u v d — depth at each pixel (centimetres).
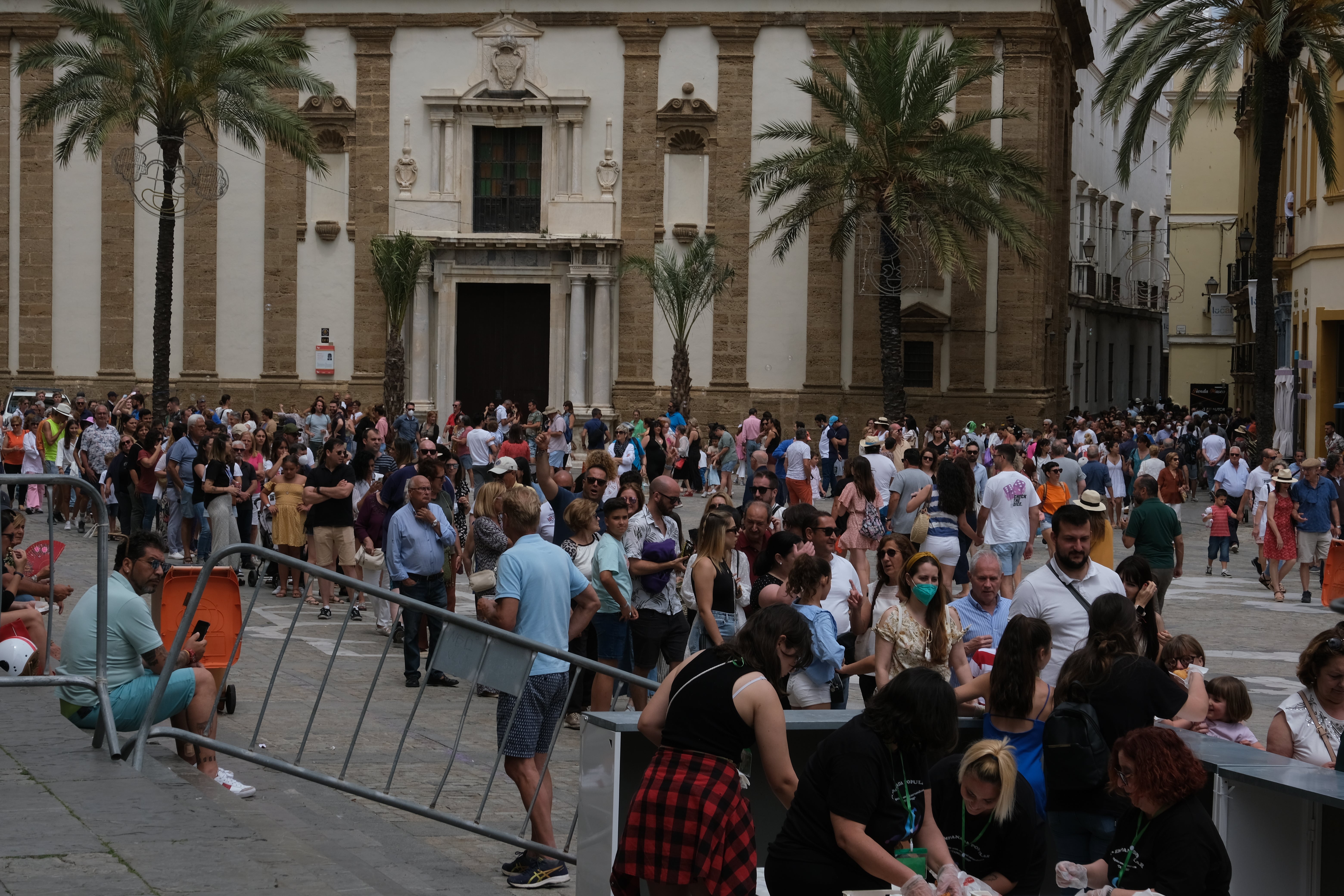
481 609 974
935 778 690
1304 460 2184
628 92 4378
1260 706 1431
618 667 1230
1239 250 5181
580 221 4403
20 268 4603
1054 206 4488
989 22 4200
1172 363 7469
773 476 1442
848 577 1092
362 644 1592
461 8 4431
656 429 3456
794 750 784
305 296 4512
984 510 1719
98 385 4588
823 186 3922
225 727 1161
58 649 1109
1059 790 739
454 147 4453
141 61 3500
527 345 4503
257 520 2239
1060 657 922
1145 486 1634
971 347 4275
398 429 3372
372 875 769
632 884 626
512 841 901
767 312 4344
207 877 613
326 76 4488
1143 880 625
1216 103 3023
